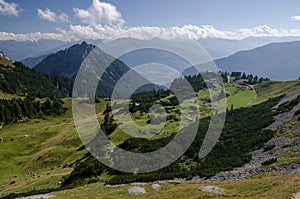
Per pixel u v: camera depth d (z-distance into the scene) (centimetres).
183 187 4441
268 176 4416
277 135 7631
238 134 9262
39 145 14400
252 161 5994
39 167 10862
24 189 7631
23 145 14425
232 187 4084
